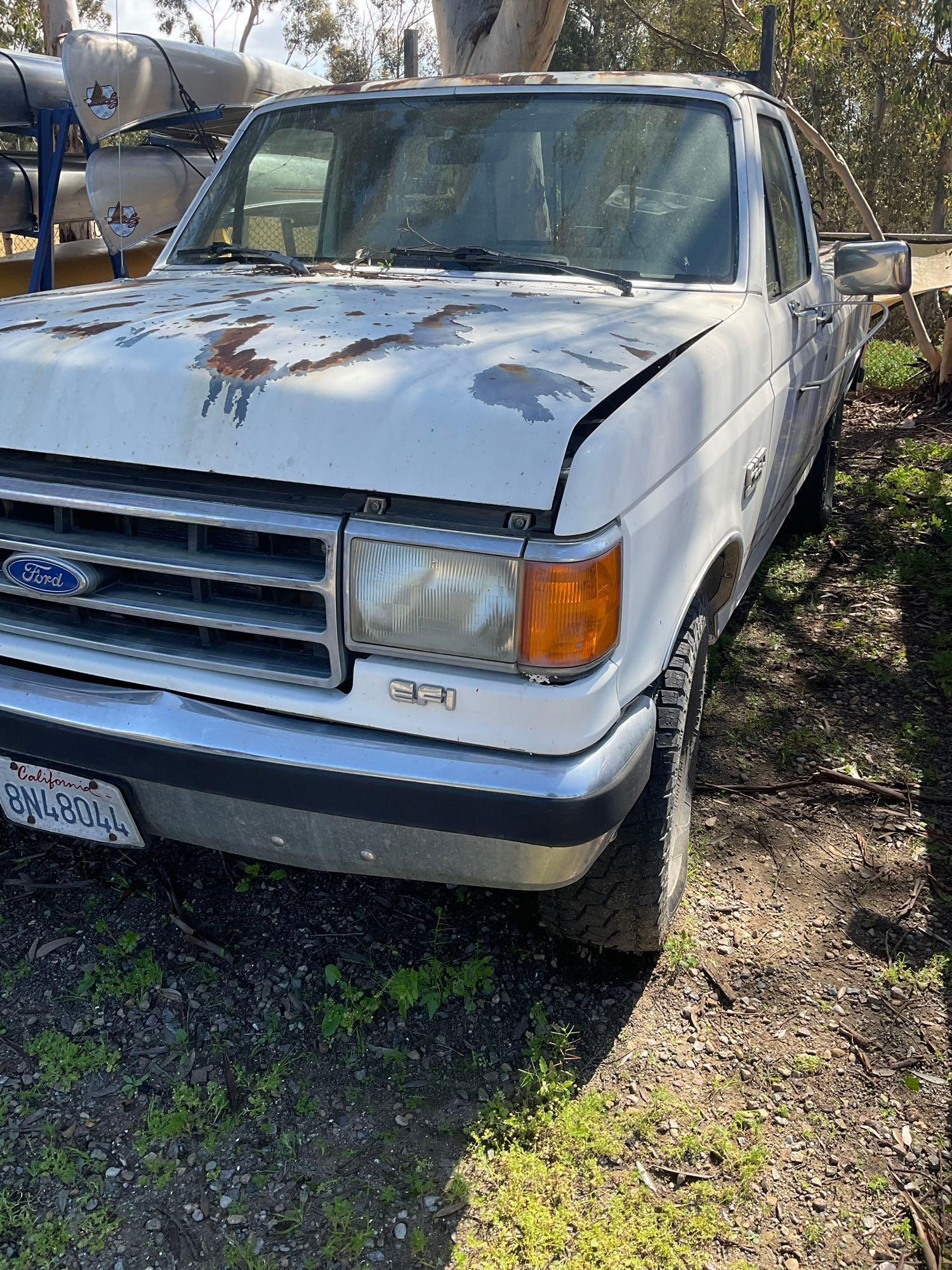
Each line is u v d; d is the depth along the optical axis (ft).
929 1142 6.81
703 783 10.84
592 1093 7.14
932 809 10.50
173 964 8.21
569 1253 6.11
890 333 63.98
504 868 6.28
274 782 6.17
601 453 5.75
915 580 16.30
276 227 10.85
